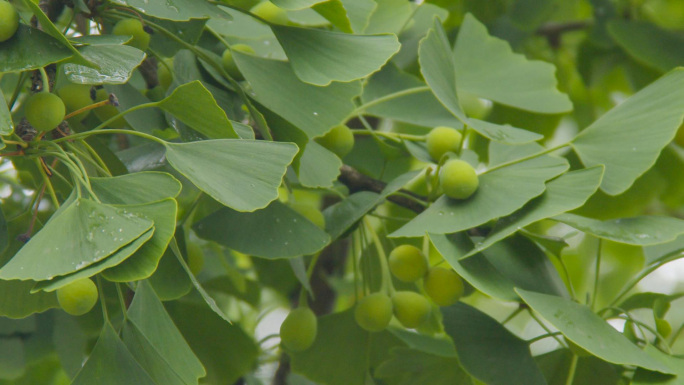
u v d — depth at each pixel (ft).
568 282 7.64
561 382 7.72
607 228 7.43
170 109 7.22
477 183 7.45
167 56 7.66
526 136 7.50
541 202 7.40
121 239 7.01
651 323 7.75
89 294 7.23
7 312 7.54
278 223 7.55
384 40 7.36
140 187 7.13
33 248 7.02
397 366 7.88
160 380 7.20
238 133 7.32
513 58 8.11
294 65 7.30
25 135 7.23
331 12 7.33
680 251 7.74
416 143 7.81
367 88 8.00
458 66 8.07
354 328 7.88
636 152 7.42
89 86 7.56
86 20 7.77
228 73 7.59
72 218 7.06
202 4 7.34
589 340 7.36
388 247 8.13
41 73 7.25
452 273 7.60
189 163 7.14
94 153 7.30
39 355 7.98
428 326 8.11
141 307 7.27
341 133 7.77
